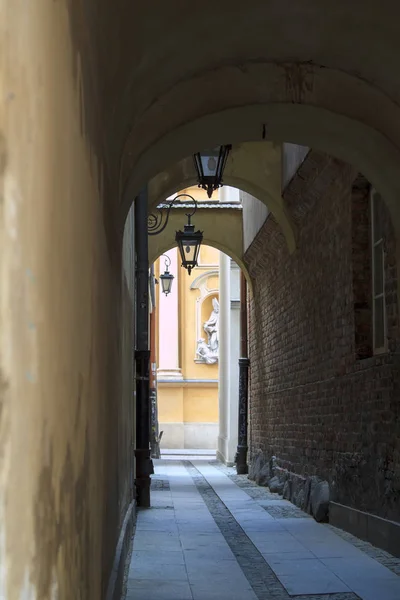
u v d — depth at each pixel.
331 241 10.67
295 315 13.30
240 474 19.61
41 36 1.68
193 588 6.26
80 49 2.62
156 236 18.28
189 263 14.31
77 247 2.54
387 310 8.17
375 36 5.95
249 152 13.59
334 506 10.09
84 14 2.73
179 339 35.75
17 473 1.38
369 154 7.55
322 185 10.95
